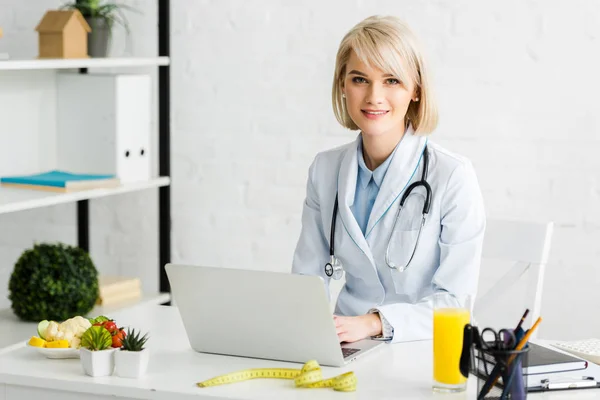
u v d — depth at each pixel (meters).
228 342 1.95
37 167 3.32
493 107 3.17
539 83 3.12
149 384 1.77
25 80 3.25
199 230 3.55
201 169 3.52
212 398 1.70
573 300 3.14
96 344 1.83
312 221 2.37
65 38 3.08
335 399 1.67
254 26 3.40
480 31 3.16
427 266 2.21
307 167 3.39
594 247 3.11
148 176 3.41
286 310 1.85
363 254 2.24
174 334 2.14
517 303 3.16
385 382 1.77
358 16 3.28
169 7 3.36
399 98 2.13
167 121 3.40
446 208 2.17
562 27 3.07
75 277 2.94
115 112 3.27
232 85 3.45
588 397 1.70
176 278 1.92
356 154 2.27
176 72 3.51
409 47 2.12
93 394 1.79
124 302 3.26
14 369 1.88
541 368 1.73
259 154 3.45
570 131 3.10
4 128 3.19
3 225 3.68
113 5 3.32
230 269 1.86
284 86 3.39
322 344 1.86
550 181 3.14
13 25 3.56
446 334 1.70
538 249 2.48
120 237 3.65
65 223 3.69
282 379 1.80
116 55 3.58
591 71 3.06
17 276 2.93
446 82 3.21
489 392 1.67
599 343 2.04
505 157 3.18
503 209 3.20
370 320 2.07
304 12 3.33
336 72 2.24
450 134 3.23
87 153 3.33
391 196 2.20
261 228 3.47
